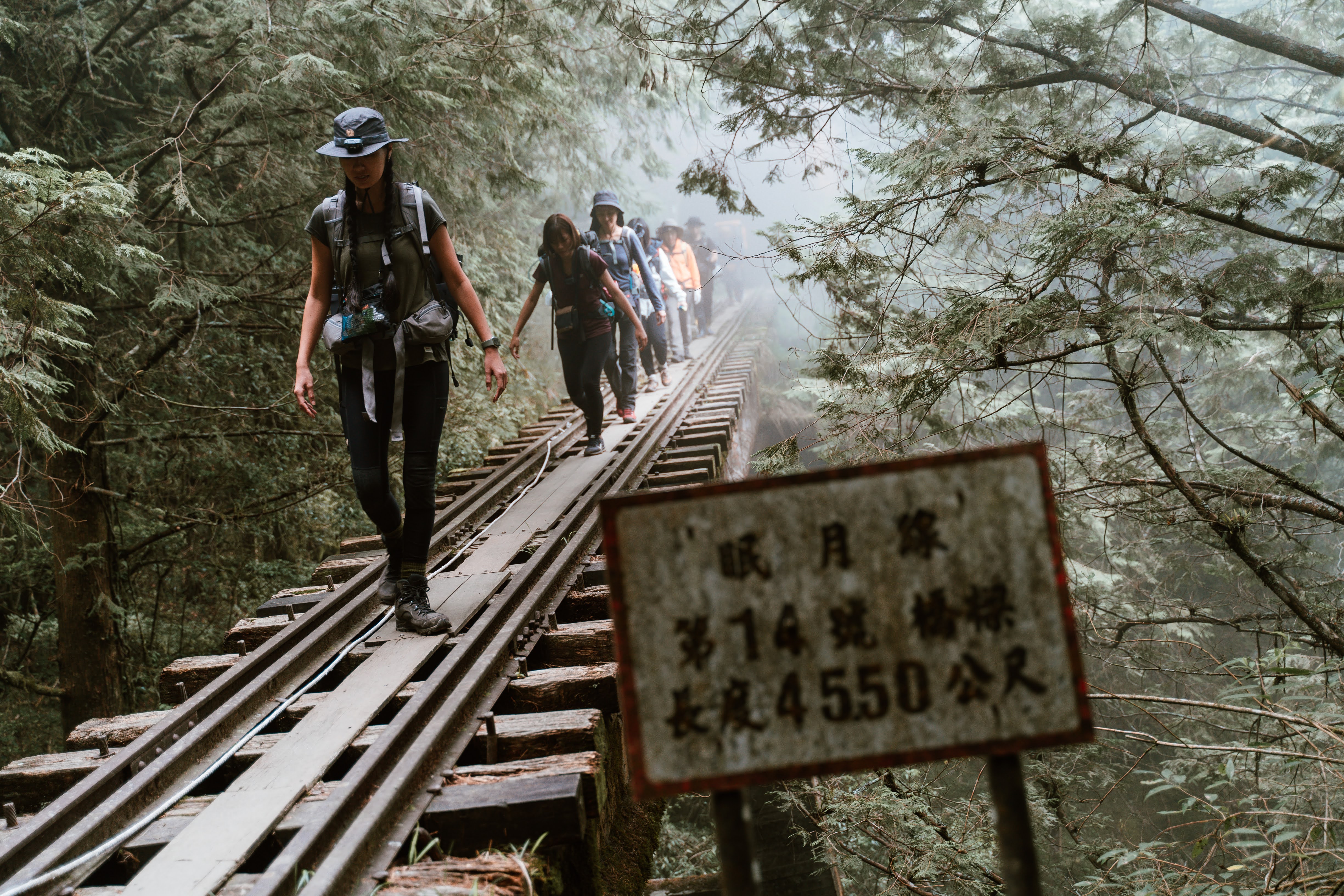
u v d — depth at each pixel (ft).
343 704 10.48
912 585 4.61
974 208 15.14
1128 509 17.66
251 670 11.88
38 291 17.46
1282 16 24.94
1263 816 13.67
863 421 14.90
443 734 9.25
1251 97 24.21
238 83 23.85
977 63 20.52
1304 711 14.47
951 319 13.51
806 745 4.58
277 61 22.36
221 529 27.96
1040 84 19.54
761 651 4.60
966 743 4.56
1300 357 21.58
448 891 7.13
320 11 21.94
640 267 27.20
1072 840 17.37
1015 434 21.12
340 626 13.02
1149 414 14.66
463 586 14.21
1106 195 12.56
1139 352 13.25
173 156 23.48
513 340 23.32
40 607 28.09
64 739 25.53
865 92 20.30
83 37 23.08
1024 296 13.48
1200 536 17.74
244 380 28.35
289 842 7.79
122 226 19.94
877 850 17.07
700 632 4.62
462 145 26.78
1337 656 14.79
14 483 19.31
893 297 14.78
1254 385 25.62
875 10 20.30
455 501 20.70
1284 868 13.56
